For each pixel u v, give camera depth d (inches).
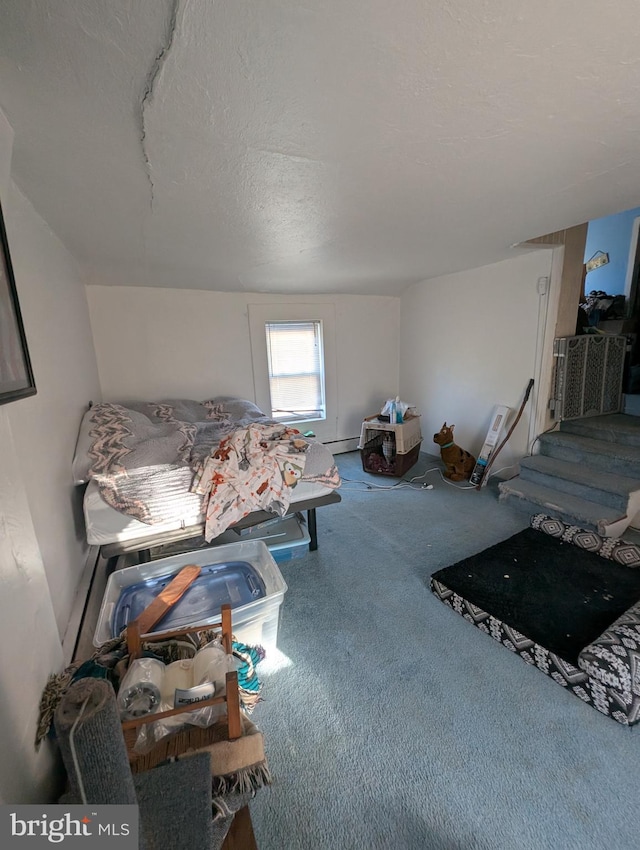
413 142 45.1
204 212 65.7
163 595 58.0
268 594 58.2
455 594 69.7
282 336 149.9
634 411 127.2
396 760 44.6
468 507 111.8
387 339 169.8
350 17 26.8
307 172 52.0
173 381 131.8
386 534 97.5
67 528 62.6
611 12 27.2
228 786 31.8
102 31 26.8
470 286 133.3
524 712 50.1
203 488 70.9
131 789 23.3
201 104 35.9
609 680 48.8
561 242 105.6
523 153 48.8
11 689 27.6
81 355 93.4
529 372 119.0
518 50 30.5
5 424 33.2
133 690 35.7
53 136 40.5
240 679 43.1
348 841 37.4
